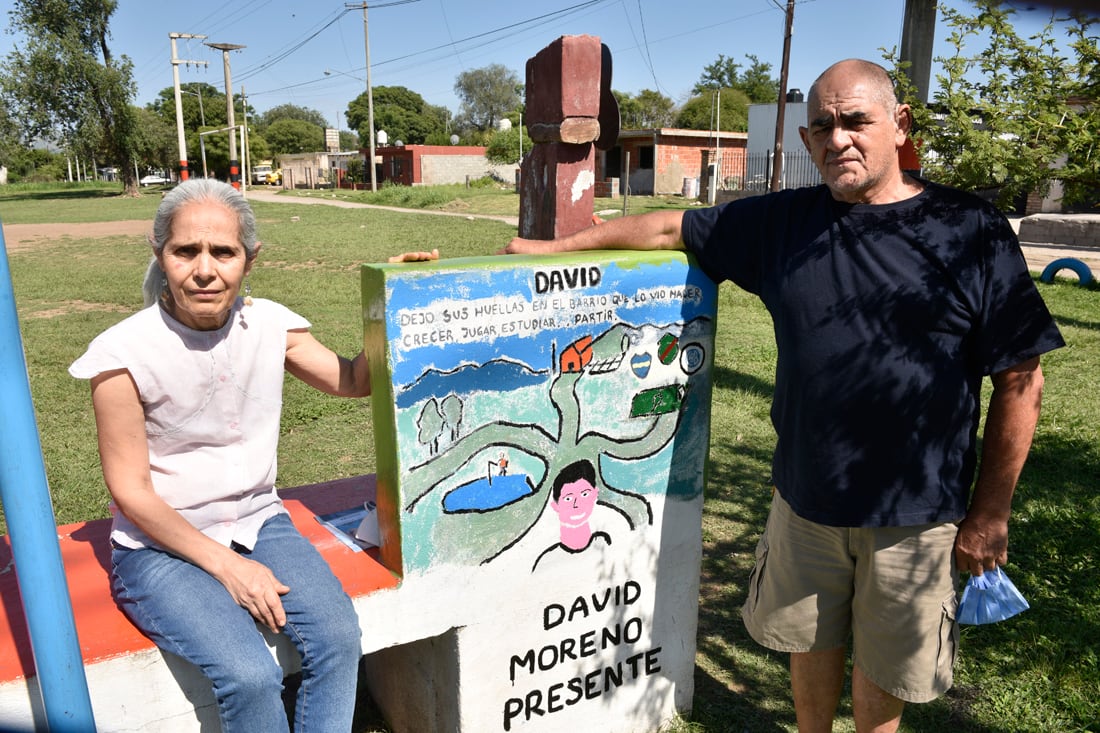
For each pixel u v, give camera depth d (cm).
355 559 253
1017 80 302
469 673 258
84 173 9969
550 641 271
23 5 4462
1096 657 323
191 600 201
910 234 217
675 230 268
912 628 232
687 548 295
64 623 170
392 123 8838
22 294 1222
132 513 203
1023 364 216
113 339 201
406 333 223
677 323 271
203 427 215
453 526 244
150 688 205
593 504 269
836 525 231
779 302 237
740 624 362
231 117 4325
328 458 539
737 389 691
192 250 199
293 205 3584
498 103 8975
